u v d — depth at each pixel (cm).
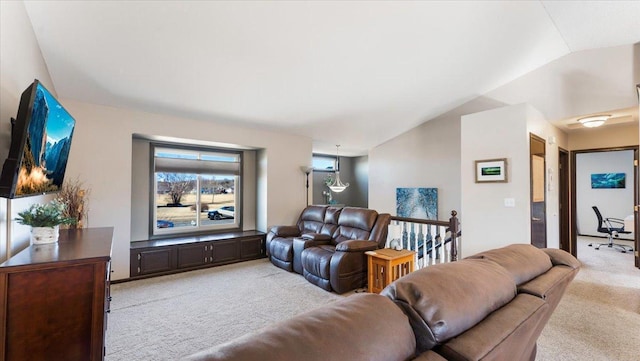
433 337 75
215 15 256
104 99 368
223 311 298
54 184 229
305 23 279
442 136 594
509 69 421
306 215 539
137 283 383
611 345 235
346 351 59
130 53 292
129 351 227
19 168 151
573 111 435
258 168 576
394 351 66
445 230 381
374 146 720
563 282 123
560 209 557
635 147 505
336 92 427
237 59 321
